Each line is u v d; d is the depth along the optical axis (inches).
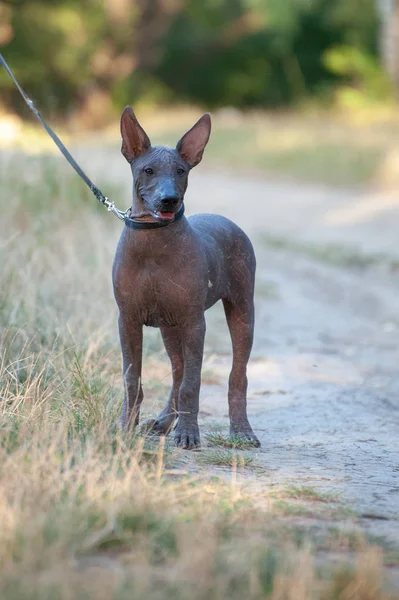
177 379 344.8
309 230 1016.2
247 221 1057.5
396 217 1074.7
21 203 593.6
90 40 2000.5
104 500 231.1
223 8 2299.5
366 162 1353.3
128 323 319.3
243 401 344.5
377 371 498.0
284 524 236.8
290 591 190.4
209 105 2397.9
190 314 314.2
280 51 2336.4
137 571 195.2
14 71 1977.1
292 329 610.2
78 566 202.1
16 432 274.1
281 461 310.7
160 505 233.6
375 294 719.7
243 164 1472.7
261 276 769.6
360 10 2206.0
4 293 432.8
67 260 532.7
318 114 1913.1
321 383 449.4
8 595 181.6
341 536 230.2
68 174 653.3
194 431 319.9
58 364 372.2
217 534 220.4
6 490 229.8
